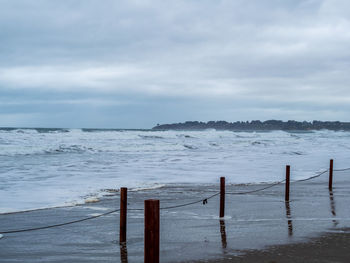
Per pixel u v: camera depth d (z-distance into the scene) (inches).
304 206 473.4
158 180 691.4
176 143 1676.9
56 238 327.3
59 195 531.2
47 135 1769.2
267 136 2709.2
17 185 602.9
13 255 281.7
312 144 1870.1
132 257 278.1
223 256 275.7
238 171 843.4
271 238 324.8
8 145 1302.9
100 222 385.4
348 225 372.8
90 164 902.4
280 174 810.8
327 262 262.5
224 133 2618.1
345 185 664.4
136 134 2100.1
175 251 287.7
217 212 433.7
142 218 404.2
